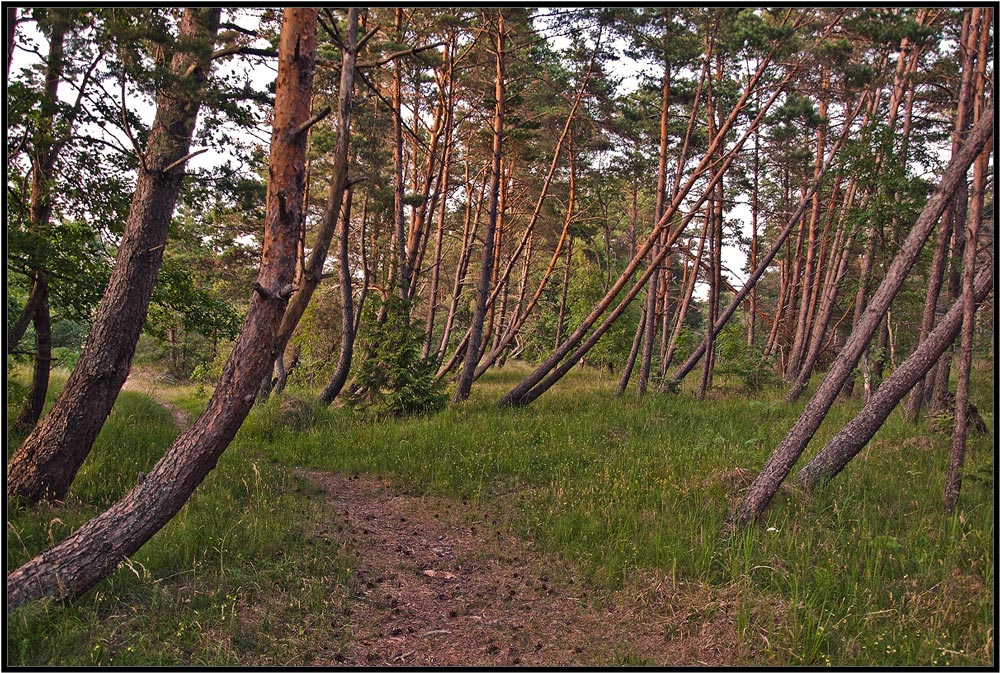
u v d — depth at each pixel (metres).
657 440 11.11
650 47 14.77
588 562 6.16
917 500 7.34
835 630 4.79
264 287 4.87
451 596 5.73
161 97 7.22
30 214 8.66
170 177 7.36
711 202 17.70
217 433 4.89
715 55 15.76
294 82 4.88
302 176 5.00
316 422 12.52
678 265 28.06
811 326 27.14
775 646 4.61
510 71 16.09
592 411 14.16
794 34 13.34
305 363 23.69
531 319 32.94
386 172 17.20
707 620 5.04
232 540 5.93
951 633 4.71
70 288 8.98
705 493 7.64
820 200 21.12
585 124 18.25
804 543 5.96
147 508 4.82
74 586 4.56
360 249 21.39
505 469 9.42
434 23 14.21
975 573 5.57
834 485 7.73
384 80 17.05
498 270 24.33
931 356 7.28
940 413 11.49
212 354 28.69
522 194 23.62
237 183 9.41
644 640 4.91
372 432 11.52
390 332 14.20
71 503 6.59
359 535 6.98
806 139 21.36
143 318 7.29
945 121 15.55
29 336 19.52
